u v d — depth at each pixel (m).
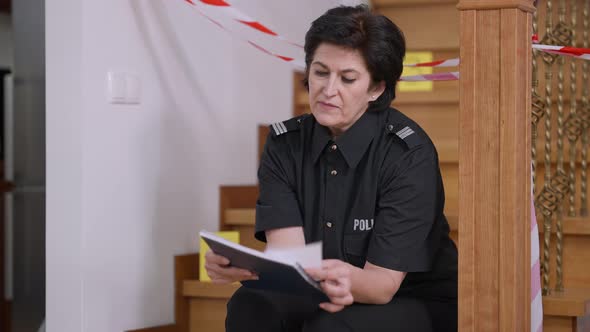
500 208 1.81
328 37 1.87
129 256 2.64
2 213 5.06
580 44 3.08
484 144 1.82
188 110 2.86
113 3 2.56
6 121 5.52
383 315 1.85
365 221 1.95
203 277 2.77
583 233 2.42
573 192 2.58
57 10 2.52
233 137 3.09
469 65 1.83
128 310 2.64
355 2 3.33
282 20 3.20
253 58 3.19
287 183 2.03
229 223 3.00
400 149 1.94
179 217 2.83
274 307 1.92
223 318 2.75
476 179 1.83
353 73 1.88
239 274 1.80
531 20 1.89
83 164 2.49
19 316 4.81
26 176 4.85
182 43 2.83
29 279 4.84
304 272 1.64
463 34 1.83
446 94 3.21
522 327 1.87
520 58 1.83
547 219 2.33
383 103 1.98
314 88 1.91
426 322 1.90
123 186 2.61
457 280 2.02
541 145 2.74
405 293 1.99
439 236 1.96
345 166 1.98
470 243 1.84
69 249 2.52
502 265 1.81
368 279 1.81
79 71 2.48
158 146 2.74
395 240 1.87
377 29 1.89
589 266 2.45
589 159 2.76
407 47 3.44
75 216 2.50
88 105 2.50
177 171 2.82
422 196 1.89
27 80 4.75
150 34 2.70
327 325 1.83
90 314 2.52
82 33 2.48
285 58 2.76
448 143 2.99
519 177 1.83
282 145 2.06
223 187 3.01
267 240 2.03
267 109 3.29
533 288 1.96
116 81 2.57
